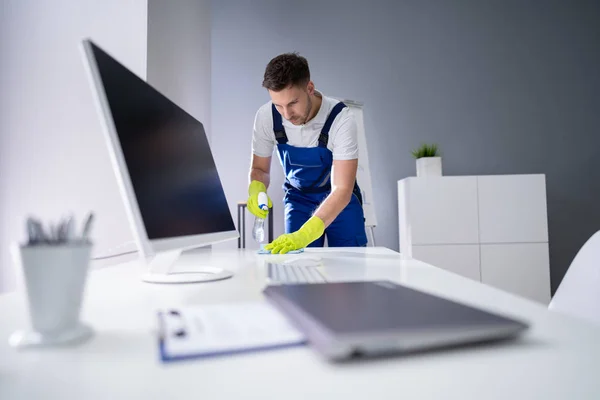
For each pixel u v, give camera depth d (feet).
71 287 1.21
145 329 1.34
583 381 0.92
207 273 2.53
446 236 8.22
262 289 1.89
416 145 9.59
